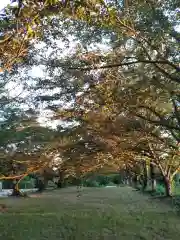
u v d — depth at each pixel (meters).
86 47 14.18
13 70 13.84
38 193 43.19
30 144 22.81
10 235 16.55
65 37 11.35
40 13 5.18
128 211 25.12
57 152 21.92
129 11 11.00
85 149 21.98
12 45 5.55
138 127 19.17
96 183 64.00
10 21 5.20
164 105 17.05
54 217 21.06
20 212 24.00
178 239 16.39
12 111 23.36
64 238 16.30
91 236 16.66
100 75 15.28
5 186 51.25
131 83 15.16
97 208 27.34
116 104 16.42
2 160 21.05
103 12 6.51
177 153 21.80
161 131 21.12
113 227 18.50
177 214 23.20
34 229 17.77
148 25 11.98
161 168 34.41
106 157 24.41
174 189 43.28
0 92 20.41
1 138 22.81
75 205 29.80
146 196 38.47
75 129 20.89
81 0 5.50
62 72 15.38
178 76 13.38
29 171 21.34
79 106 17.88
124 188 55.16
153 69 14.27
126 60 14.11
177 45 12.86
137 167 44.84
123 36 12.73
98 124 19.25
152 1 11.38
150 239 16.30
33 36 5.37
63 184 51.25
